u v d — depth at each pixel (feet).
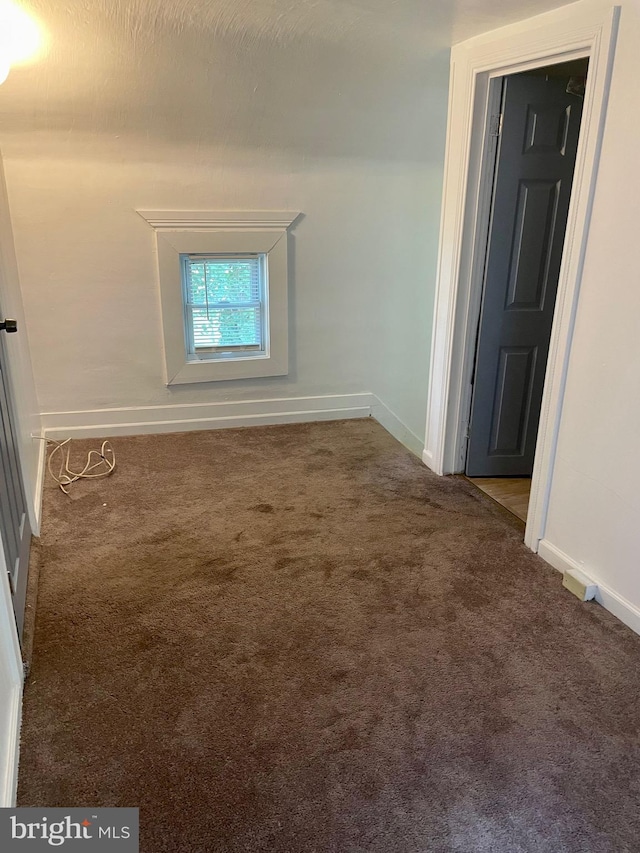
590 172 6.96
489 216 9.59
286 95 9.86
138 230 11.42
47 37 7.59
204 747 5.40
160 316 12.03
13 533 6.76
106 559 8.18
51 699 5.87
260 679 6.18
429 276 13.53
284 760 5.29
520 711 5.84
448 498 10.16
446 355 10.38
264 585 7.69
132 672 6.23
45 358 11.68
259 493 10.18
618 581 7.20
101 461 11.30
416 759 5.32
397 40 8.49
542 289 10.17
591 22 6.72
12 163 10.46
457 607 7.34
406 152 12.16
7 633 5.57
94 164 10.80
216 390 12.89
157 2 6.92
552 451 8.03
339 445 12.35
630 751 5.44
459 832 4.70
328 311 13.11
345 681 6.17
